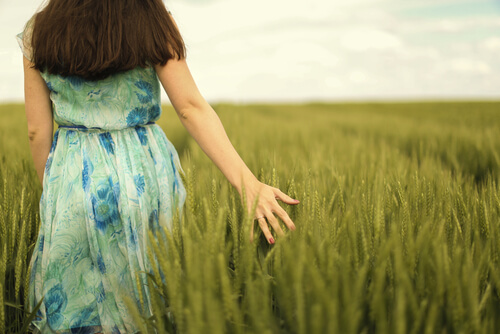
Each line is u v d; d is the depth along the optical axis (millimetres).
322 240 1221
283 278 1039
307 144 5738
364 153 4195
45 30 1247
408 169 2959
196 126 1339
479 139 4750
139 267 1381
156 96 1412
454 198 1759
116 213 1367
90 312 1394
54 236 1345
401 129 8250
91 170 1355
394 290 1146
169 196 1474
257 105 39844
